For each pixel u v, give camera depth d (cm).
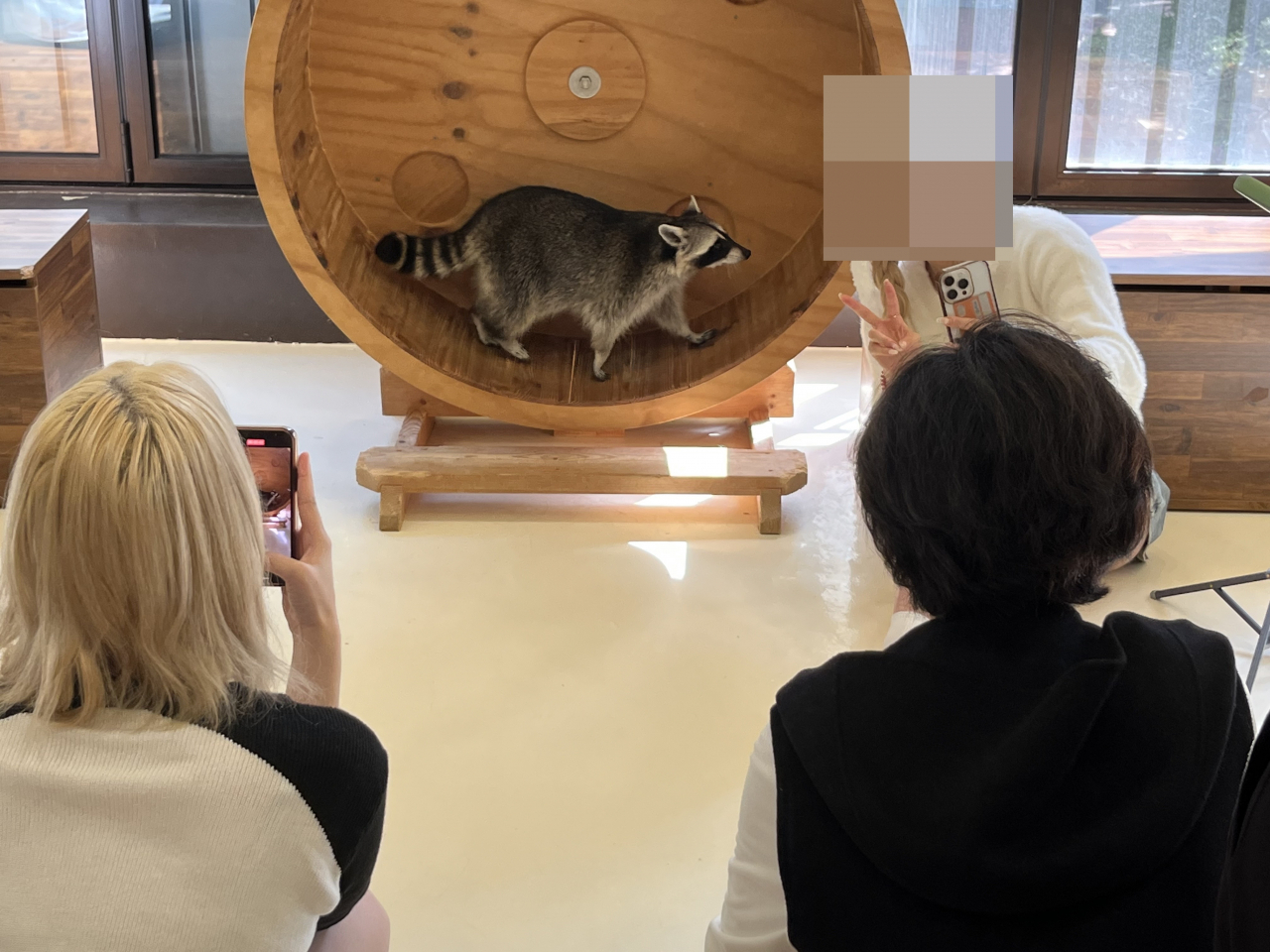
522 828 176
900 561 89
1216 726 84
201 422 92
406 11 249
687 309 280
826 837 83
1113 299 215
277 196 229
